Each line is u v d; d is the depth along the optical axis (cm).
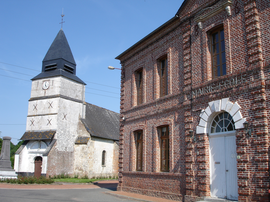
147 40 1600
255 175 868
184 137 1219
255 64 927
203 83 1139
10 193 1398
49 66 3203
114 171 3466
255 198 857
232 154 992
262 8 945
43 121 2950
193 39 1246
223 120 1052
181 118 1256
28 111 3078
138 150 1602
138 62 1702
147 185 1421
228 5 1065
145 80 1595
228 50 1042
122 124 1762
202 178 1073
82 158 2983
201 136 1108
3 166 2330
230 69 1023
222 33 1127
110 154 3450
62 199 1227
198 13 1228
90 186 2177
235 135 988
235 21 1034
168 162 1344
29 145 2916
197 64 1200
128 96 1759
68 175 2909
